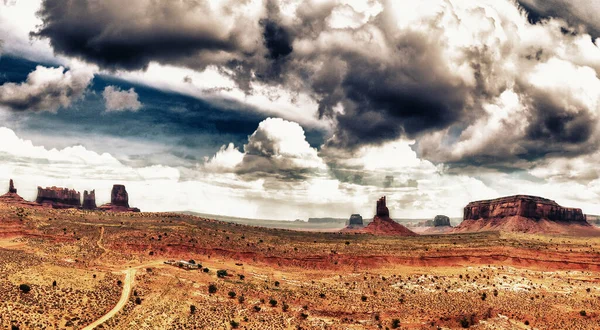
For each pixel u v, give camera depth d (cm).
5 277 16725
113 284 18150
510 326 18500
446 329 18075
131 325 15662
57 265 19175
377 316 18675
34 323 14500
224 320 17075
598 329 18375
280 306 18975
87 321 15425
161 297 17850
